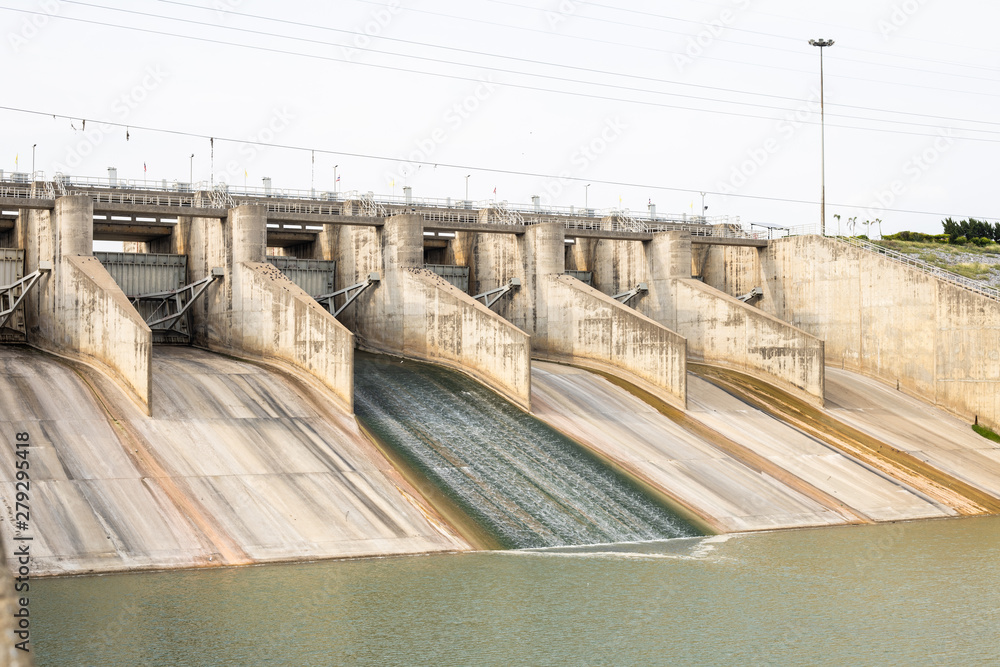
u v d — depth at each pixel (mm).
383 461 43625
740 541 41094
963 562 37594
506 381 54062
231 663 24156
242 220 55031
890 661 25844
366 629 27203
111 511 34781
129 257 59406
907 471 55656
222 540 34969
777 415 60906
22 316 54438
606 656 25734
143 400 42219
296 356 51031
